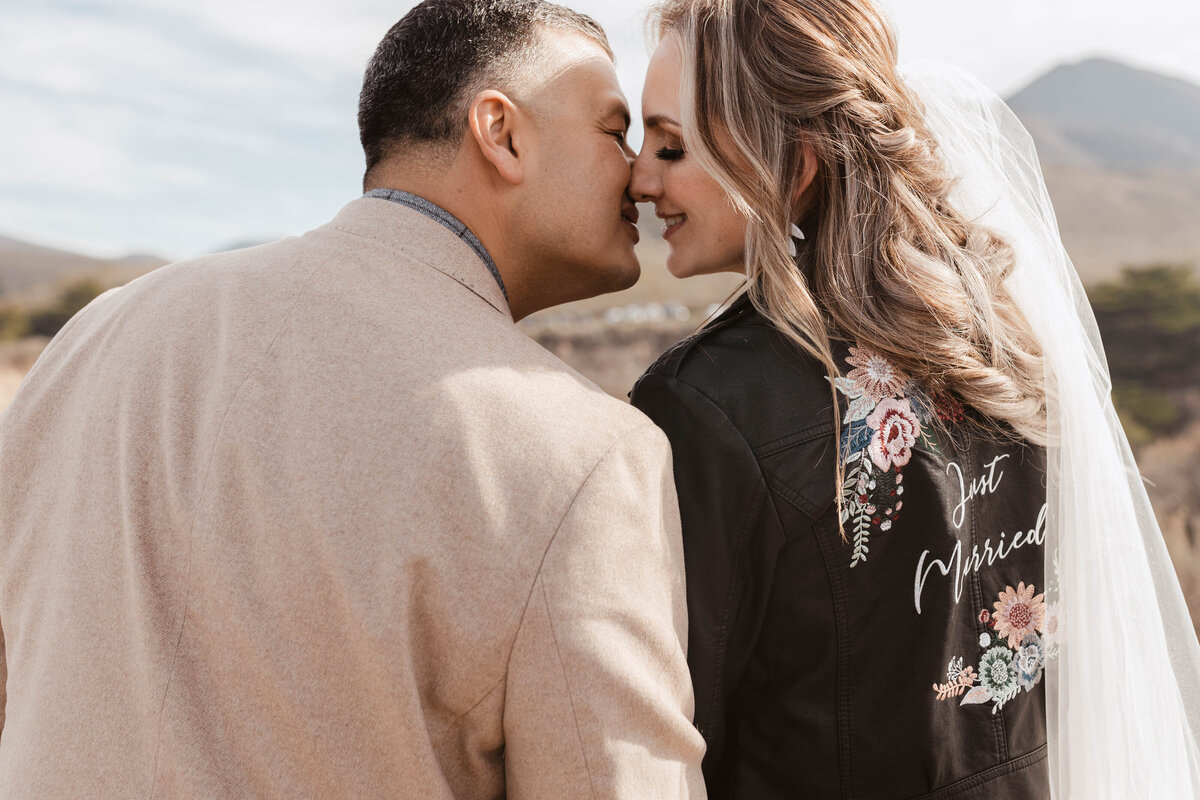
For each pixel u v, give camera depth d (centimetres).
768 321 129
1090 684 130
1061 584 132
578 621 96
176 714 99
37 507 117
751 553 119
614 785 94
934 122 148
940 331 124
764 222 130
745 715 128
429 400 102
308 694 98
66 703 105
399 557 97
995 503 128
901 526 119
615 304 3356
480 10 133
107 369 115
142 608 101
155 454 107
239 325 110
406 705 97
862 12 137
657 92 144
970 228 141
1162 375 1842
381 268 115
